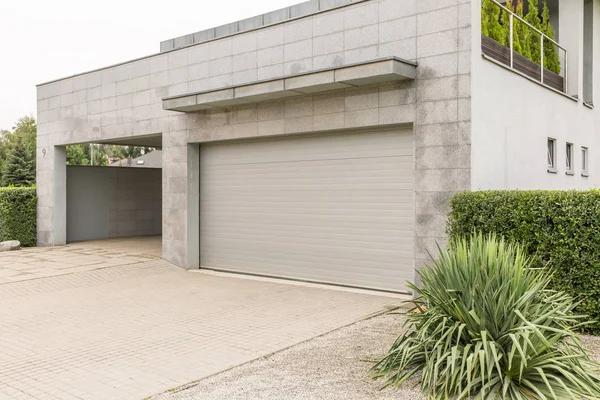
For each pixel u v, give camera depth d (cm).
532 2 1169
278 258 1077
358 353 557
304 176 1030
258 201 1107
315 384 462
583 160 1238
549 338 445
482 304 434
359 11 923
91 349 600
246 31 1088
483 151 820
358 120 915
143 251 1437
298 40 1009
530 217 660
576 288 627
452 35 812
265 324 702
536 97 1000
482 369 388
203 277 1095
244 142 1128
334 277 990
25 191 1578
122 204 1866
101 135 1389
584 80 1273
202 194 1212
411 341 470
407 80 856
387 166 914
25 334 671
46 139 1565
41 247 1558
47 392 467
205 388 465
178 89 1212
